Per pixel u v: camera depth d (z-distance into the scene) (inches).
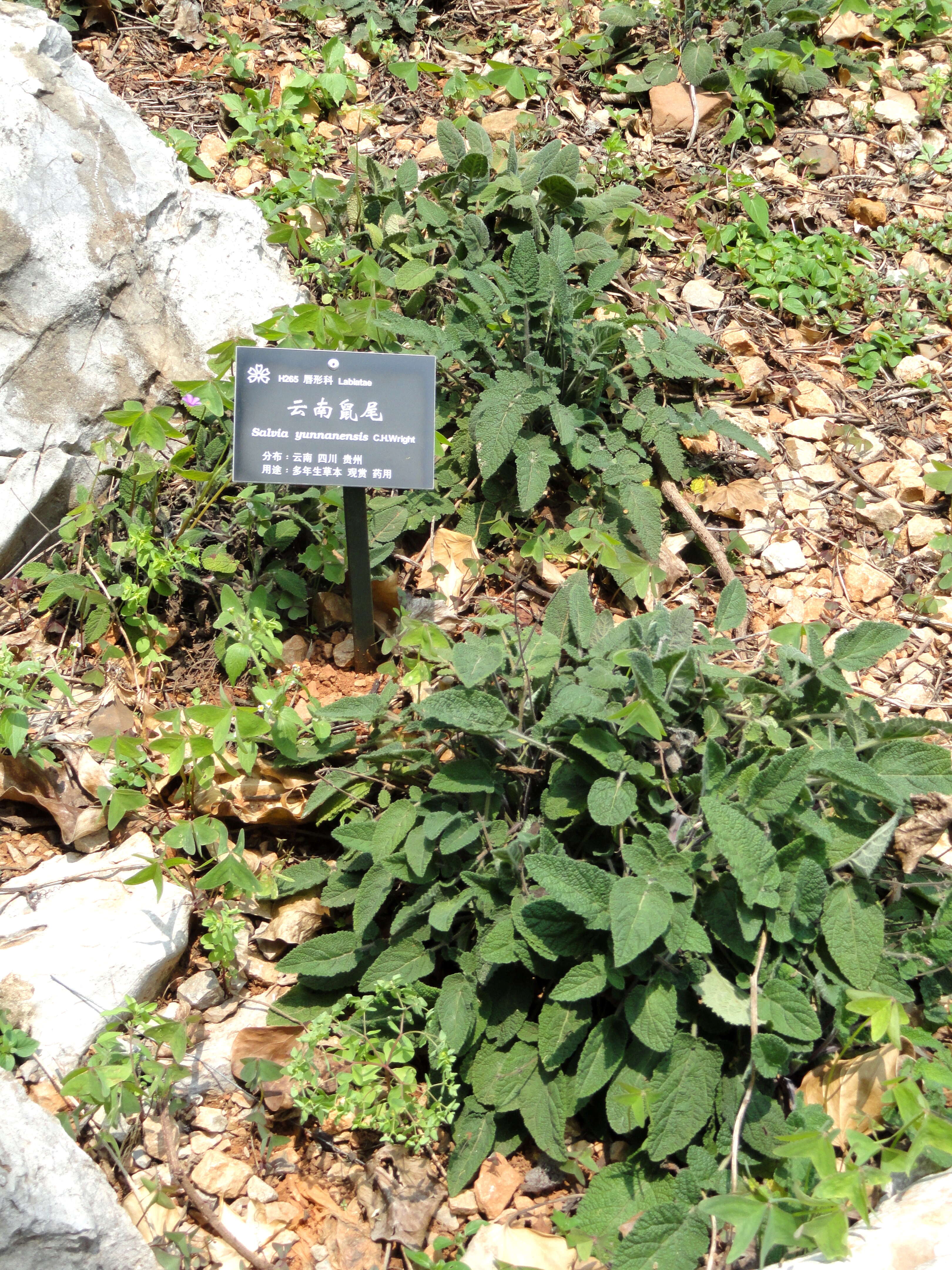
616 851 35.8
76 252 45.5
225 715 36.2
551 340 48.1
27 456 43.6
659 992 33.4
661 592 47.2
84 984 34.8
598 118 63.4
